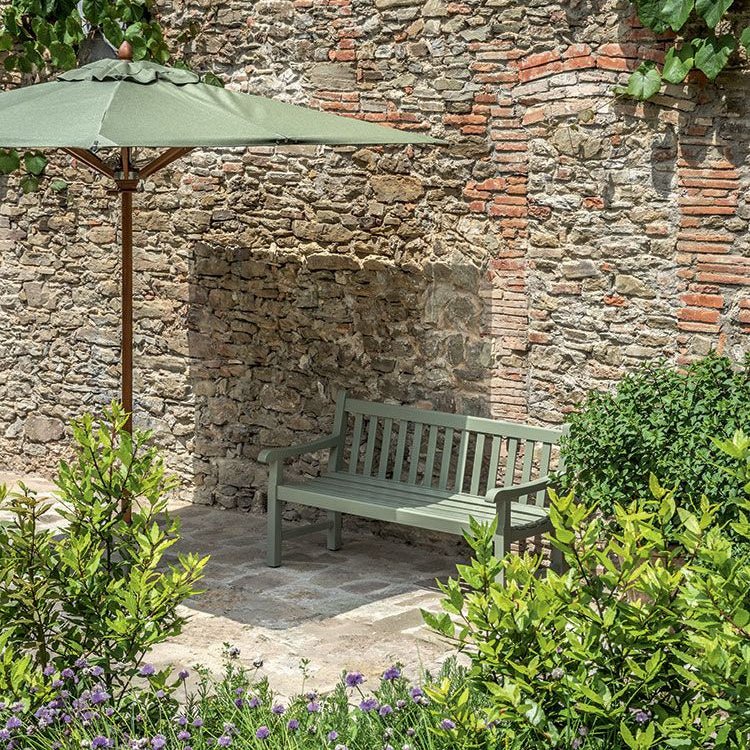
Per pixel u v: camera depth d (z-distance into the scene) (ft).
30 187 29.50
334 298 25.35
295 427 26.32
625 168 21.31
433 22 23.38
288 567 23.20
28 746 12.16
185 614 20.29
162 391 28.27
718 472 16.89
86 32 28.14
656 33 20.45
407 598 21.34
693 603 10.85
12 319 30.60
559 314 22.35
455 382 23.82
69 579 13.64
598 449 18.16
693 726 10.61
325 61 24.97
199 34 26.63
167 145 17.33
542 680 11.29
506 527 19.94
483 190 23.09
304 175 25.45
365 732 12.14
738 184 20.17
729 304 20.49
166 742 12.34
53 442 30.48
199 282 27.30
